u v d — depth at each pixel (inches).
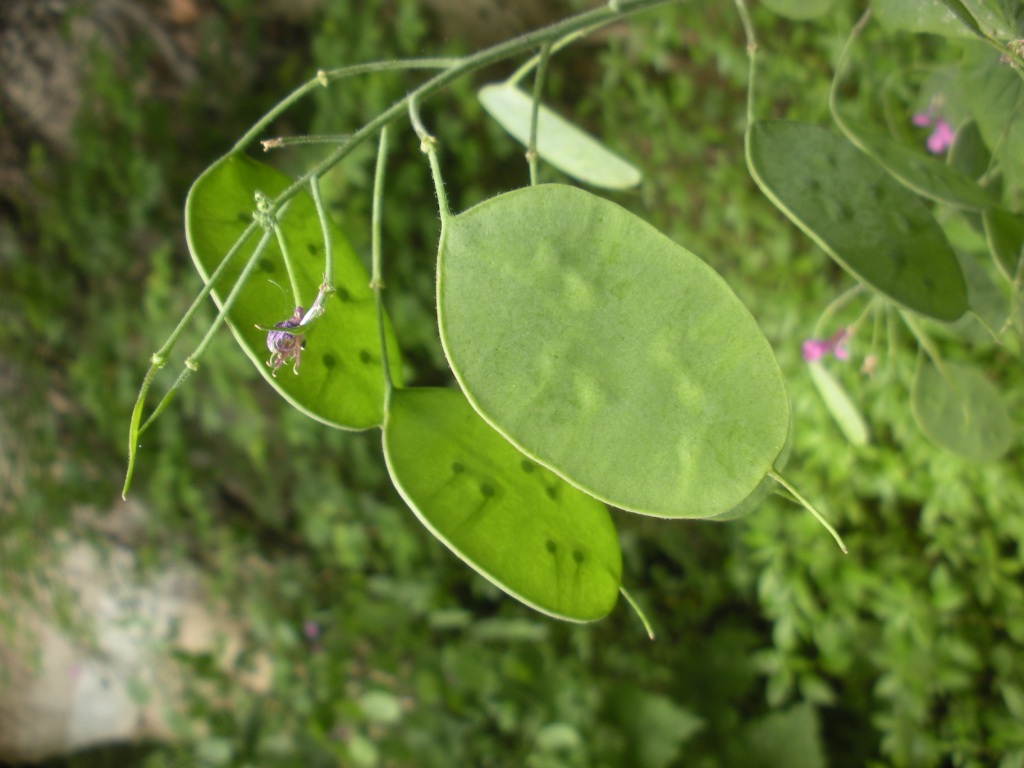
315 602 27.2
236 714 25.0
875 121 20.0
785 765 20.4
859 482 20.2
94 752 29.3
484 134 24.0
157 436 27.2
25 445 28.0
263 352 5.8
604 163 9.8
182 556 28.3
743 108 22.5
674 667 23.9
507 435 4.9
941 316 6.0
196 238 5.9
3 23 25.1
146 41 24.5
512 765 21.3
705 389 4.9
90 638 28.9
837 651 20.5
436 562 26.4
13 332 27.2
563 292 5.0
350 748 21.2
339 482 26.6
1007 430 8.8
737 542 23.6
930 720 19.9
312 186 5.6
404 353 25.2
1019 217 6.5
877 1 6.5
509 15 23.3
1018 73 6.1
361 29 23.6
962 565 20.0
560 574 5.5
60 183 25.7
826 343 12.6
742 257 22.3
